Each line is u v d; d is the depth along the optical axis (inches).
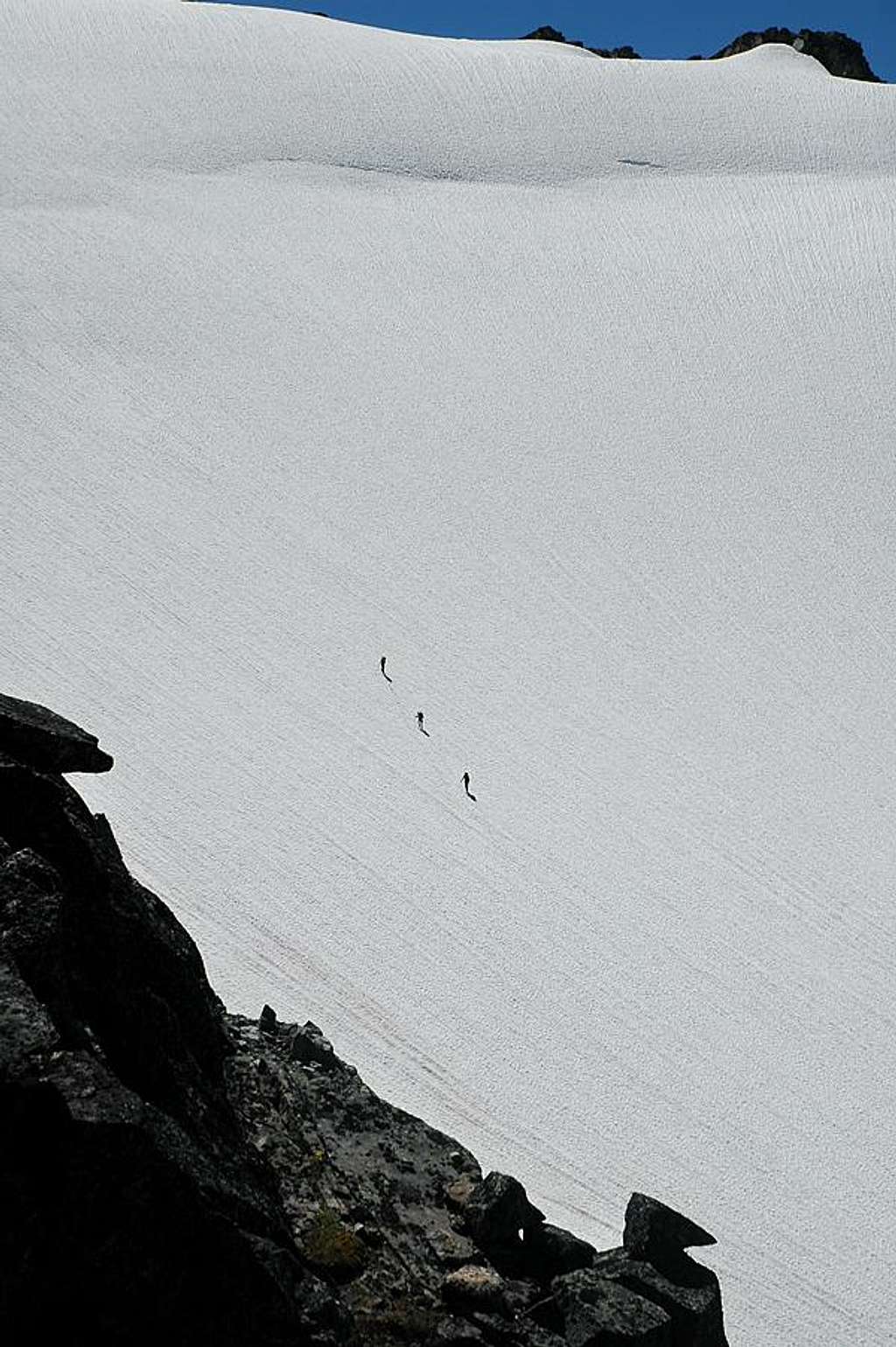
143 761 1592.0
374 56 4276.6
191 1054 500.7
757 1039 1339.8
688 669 2028.8
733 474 2554.1
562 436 2610.7
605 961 1413.6
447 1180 611.5
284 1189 525.3
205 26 4296.3
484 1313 512.7
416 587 2114.9
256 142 3732.8
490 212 3570.4
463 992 1305.4
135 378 2566.4
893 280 3312.0
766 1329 947.3
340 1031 1187.9
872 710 1998.0
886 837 1740.9
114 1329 363.6
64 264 2908.5
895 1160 1203.9
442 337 2918.3
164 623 1909.4
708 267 3346.5
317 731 1734.7
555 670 1974.7
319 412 2566.4
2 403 2401.6
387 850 1521.9
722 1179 1123.3
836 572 2314.2
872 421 2765.7
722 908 1549.0
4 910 422.6
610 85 4357.8
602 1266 593.9
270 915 1357.0
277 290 2997.0
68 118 3661.4
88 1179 356.5
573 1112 1164.5
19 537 2050.9
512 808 1658.5
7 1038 370.3
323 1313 407.5
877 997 1449.3
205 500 2245.3
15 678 1706.4
